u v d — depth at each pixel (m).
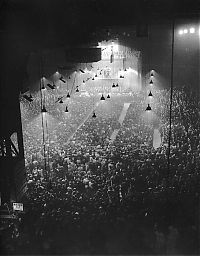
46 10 13.16
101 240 8.62
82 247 8.53
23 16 13.18
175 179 14.31
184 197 12.50
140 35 15.00
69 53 18.80
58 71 43.59
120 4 13.45
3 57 14.69
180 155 17.33
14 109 15.87
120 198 13.21
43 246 8.81
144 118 29.69
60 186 15.24
